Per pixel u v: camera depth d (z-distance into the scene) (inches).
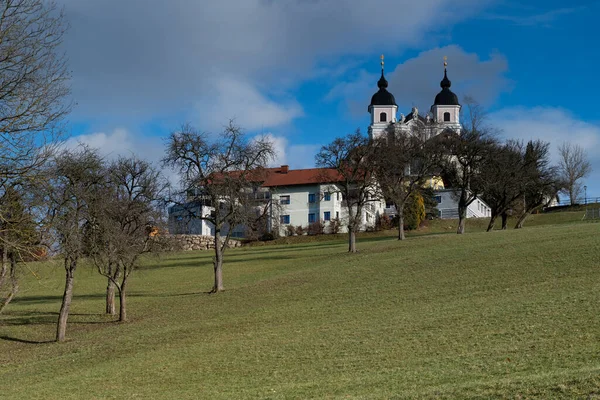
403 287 1628.9
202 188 1962.4
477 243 2266.2
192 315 1603.1
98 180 1470.2
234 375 925.2
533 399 569.3
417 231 3934.5
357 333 1128.8
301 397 738.8
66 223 1278.3
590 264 1551.4
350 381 800.3
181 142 1905.8
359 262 2222.0
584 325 942.4
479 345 919.7
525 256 1806.1
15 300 2101.4
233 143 1969.7
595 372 623.5
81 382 976.9
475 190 3166.8
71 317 1744.6
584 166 5482.3
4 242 887.7
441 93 6437.0
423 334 1048.2
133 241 1594.5
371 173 2738.7
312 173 4665.4
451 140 3095.5
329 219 4384.8
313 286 1828.2
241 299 1771.7
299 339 1135.0
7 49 813.9
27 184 868.6
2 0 810.8
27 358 1266.0
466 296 1405.0
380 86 6432.1
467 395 611.2
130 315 1737.2
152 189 1754.4
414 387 712.4
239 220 1998.0
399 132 3548.2
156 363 1062.4
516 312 1115.9
